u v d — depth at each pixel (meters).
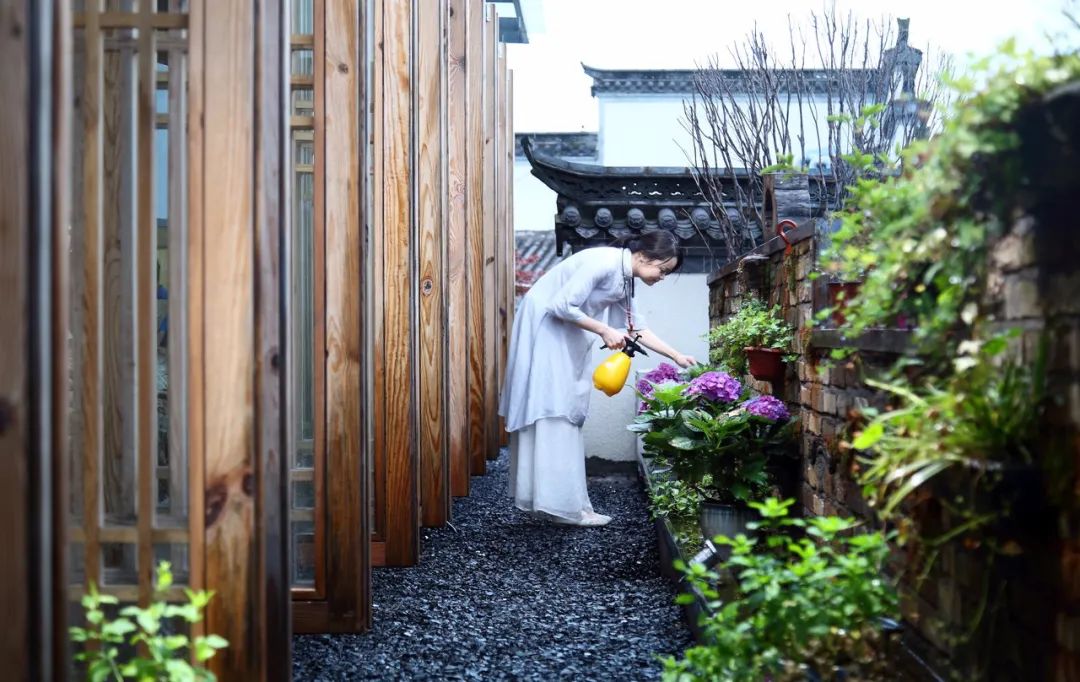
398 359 4.68
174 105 2.71
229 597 2.51
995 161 1.70
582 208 8.50
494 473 7.79
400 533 4.66
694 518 4.58
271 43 2.68
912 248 1.94
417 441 4.70
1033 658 1.77
